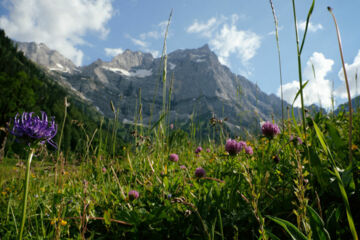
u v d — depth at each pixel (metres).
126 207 2.21
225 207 1.92
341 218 1.46
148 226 1.87
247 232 1.65
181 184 2.56
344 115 3.11
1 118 48.22
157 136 3.17
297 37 1.16
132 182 3.00
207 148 4.48
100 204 2.42
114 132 3.26
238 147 2.59
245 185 2.12
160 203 2.31
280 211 1.74
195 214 1.72
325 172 1.59
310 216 1.14
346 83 0.90
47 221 2.21
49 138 1.28
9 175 2.98
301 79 1.19
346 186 1.50
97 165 3.09
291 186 1.93
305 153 1.80
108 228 1.92
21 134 1.21
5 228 2.06
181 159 4.05
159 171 3.09
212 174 2.72
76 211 2.22
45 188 3.08
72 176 3.12
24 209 1.18
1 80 53.06
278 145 2.71
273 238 1.17
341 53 0.89
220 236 1.63
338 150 1.79
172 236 1.82
